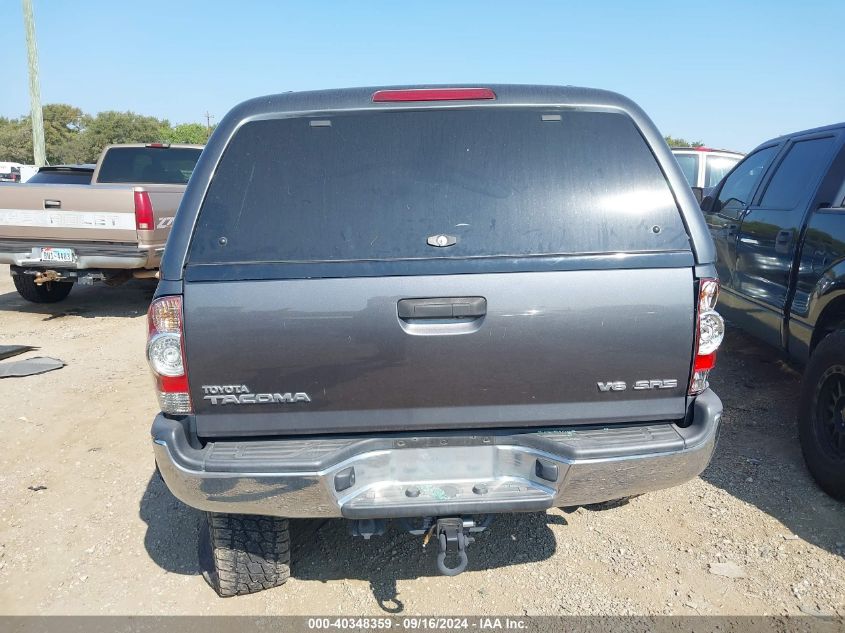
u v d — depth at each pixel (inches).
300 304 91.9
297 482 91.4
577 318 93.4
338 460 93.1
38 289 352.5
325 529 136.9
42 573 126.8
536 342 93.4
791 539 128.5
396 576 121.9
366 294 92.0
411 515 93.5
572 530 135.0
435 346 92.7
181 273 93.4
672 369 96.0
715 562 123.0
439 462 96.7
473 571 122.9
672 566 122.3
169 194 311.6
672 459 94.9
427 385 94.0
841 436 137.1
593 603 113.2
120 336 293.3
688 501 143.5
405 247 94.3
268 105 101.7
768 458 159.3
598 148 99.4
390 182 97.2
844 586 115.0
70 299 380.2
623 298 93.6
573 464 92.9
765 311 183.2
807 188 170.6
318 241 94.5
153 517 145.4
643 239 95.7
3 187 298.8
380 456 96.0
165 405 94.8
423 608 113.3
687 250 95.8
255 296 92.0
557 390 95.3
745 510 138.8
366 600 115.7
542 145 99.1
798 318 163.3
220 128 100.4
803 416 147.4
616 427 98.8
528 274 93.0
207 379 93.4
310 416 95.3
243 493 92.7
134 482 160.2
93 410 203.6
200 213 96.1
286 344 92.4
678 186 98.2
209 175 97.8
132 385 225.9
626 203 97.1
